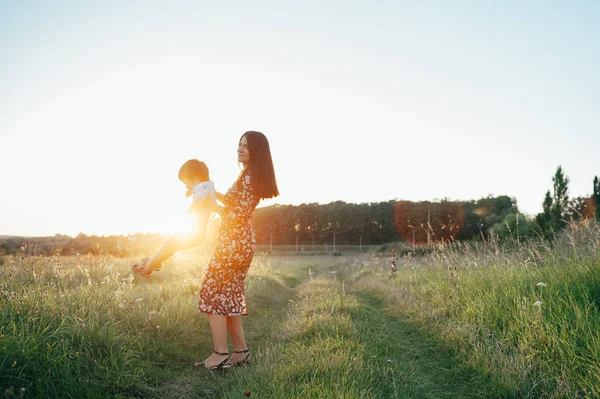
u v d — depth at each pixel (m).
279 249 86.19
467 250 9.32
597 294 4.77
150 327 4.23
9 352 2.69
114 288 5.16
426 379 3.60
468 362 4.02
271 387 2.97
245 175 3.80
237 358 3.76
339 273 20.47
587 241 6.61
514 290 5.48
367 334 4.72
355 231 96.38
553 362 3.60
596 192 20.66
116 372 3.08
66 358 2.90
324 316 5.26
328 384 2.96
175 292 6.10
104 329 3.55
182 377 3.43
